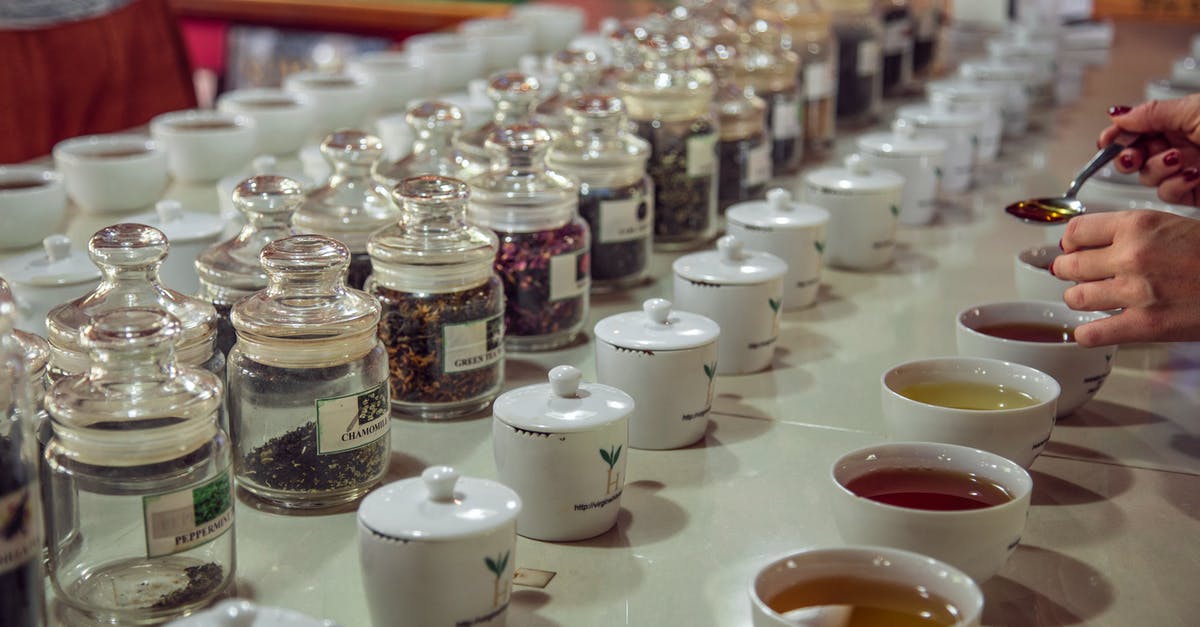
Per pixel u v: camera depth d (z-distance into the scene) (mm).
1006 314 1112
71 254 1156
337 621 826
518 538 911
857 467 877
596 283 1307
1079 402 1053
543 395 923
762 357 1147
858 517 833
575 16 2498
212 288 1022
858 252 1391
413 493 813
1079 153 1927
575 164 1276
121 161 1453
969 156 1692
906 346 1201
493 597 793
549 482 890
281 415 919
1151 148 1299
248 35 3213
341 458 927
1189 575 875
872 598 769
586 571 874
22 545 760
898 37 2271
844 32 2029
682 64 1398
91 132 2117
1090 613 840
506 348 1178
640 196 1301
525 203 1148
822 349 1198
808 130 1860
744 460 1003
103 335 806
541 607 839
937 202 1579
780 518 929
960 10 3014
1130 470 995
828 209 1392
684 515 934
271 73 3229
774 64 1677
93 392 811
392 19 3074
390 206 1130
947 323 1254
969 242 1495
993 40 2525
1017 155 1928
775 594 769
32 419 775
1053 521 931
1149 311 1009
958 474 879
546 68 1908
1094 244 1055
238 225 1229
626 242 1300
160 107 2234
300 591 854
